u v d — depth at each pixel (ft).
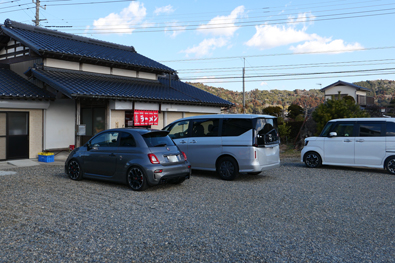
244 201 21.58
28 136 44.42
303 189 25.75
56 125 49.03
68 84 44.57
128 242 13.99
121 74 62.03
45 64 48.98
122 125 52.24
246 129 29.35
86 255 12.60
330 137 37.50
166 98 56.03
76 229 15.61
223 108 76.64
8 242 13.85
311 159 38.91
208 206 20.17
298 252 13.11
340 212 19.10
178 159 25.77
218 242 14.11
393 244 14.10
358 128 36.04
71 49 52.90
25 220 16.94
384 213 18.93
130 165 24.53
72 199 21.53
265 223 16.88
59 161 42.27
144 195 23.02
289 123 84.69
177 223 16.71
